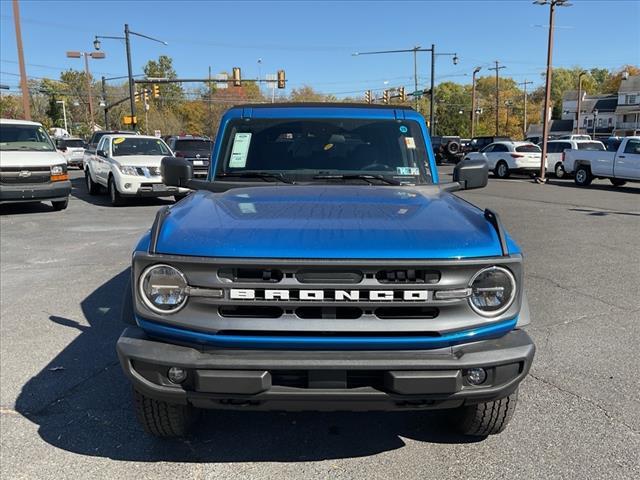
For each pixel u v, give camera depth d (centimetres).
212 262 243
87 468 303
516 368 260
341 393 246
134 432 340
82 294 628
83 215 1284
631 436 331
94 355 457
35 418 357
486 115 10375
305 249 245
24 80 2389
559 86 11469
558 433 335
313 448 323
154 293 251
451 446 323
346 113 415
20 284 672
